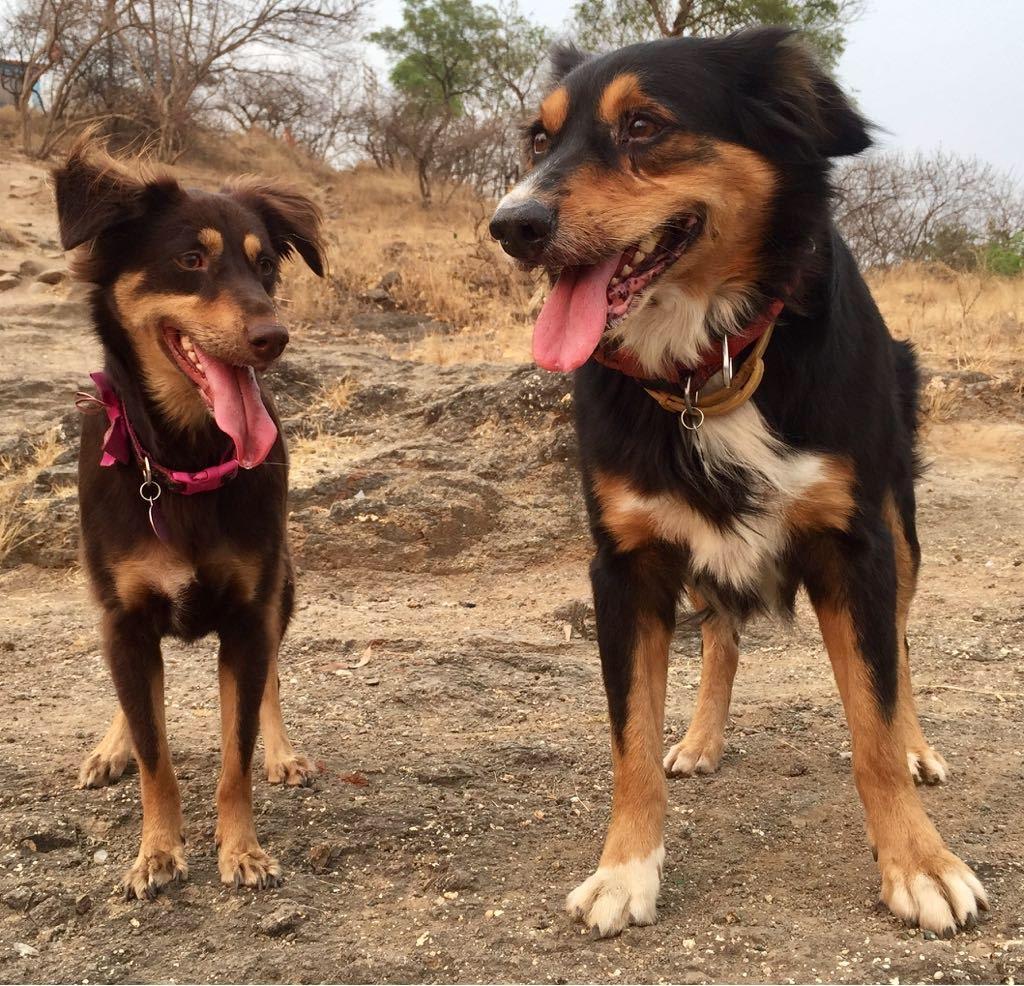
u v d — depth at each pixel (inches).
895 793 40.6
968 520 91.7
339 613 73.7
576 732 55.6
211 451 46.3
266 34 409.4
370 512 84.0
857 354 43.5
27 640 68.6
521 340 163.2
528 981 36.2
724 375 42.0
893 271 246.1
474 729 56.2
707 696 53.0
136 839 44.7
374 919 39.7
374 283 209.0
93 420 46.3
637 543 43.7
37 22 385.1
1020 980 35.5
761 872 42.6
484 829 45.8
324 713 57.7
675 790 49.8
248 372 45.9
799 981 35.7
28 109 385.7
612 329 41.3
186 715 57.6
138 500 44.1
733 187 42.2
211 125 443.8
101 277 47.8
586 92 43.1
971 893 38.8
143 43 415.8
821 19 279.3
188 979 36.3
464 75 503.5
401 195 410.3
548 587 78.7
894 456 45.9
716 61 42.9
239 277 46.6
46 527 84.7
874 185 285.6
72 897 40.4
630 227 40.9
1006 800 47.6
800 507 42.3
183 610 45.1
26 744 53.2
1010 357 131.9
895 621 42.2
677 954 37.5
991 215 295.6
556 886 41.9
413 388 114.2
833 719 57.3
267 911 39.7
